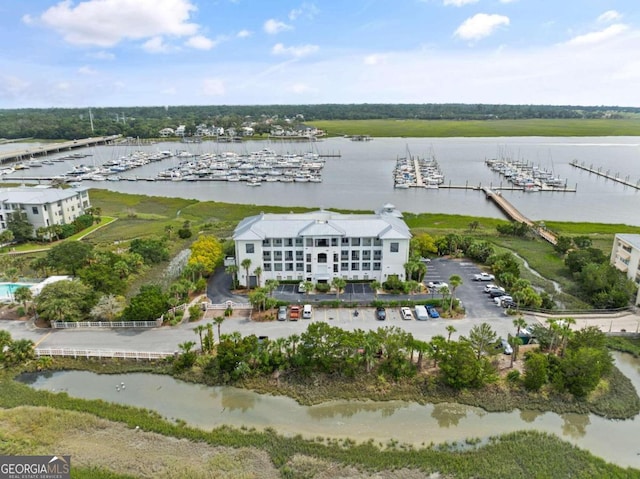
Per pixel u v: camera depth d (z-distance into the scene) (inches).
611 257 4520.2
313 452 2303.2
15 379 2942.9
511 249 5502.0
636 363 3152.1
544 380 2760.8
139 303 3521.2
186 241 5910.4
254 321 3585.1
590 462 2249.0
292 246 4212.6
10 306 3855.8
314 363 2930.6
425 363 3034.0
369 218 4483.3
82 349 3157.0
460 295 4062.5
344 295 4045.3
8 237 5629.9
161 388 2864.2
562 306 3905.0
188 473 2127.2
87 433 2417.6
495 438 2426.2
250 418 2598.4
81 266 4505.4
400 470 2194.9
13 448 2244.1
